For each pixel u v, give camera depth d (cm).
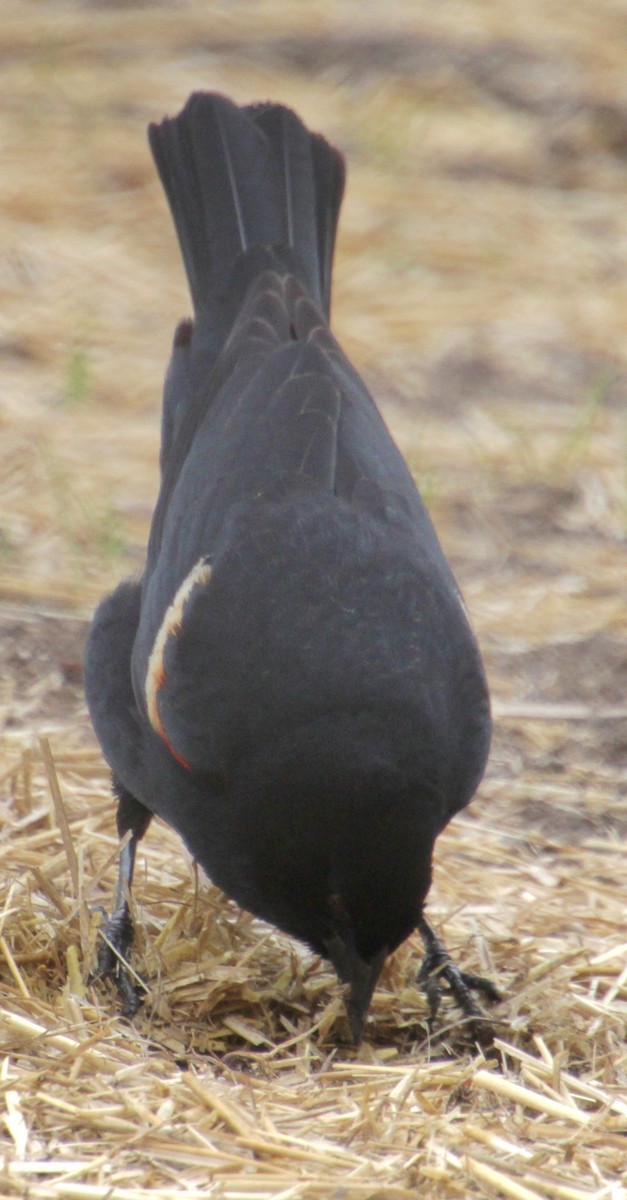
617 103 2439
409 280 2025
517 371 1864
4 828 1107
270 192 1179
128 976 949
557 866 1162
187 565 959
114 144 2214
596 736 1318
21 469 1598
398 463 1017
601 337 1939
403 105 2383
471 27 2600
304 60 2488
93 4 2586
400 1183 751
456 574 1519
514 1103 843
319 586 894
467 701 889
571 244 2134
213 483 989
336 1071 857
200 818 889
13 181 2111
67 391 1711
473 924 1063
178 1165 753
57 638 1377
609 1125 826
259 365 1048
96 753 1218
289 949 996
